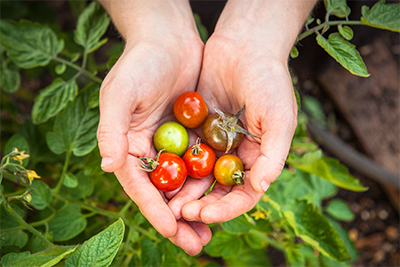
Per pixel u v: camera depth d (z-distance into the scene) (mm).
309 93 828
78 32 484
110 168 386
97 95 467
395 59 796
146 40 441
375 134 774
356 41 774
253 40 455
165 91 448
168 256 480
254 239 510
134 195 403
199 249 394
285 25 465
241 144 454
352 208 766
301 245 489
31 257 366
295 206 464
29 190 389
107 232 356
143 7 475
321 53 755
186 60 469
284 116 406
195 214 394
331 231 445
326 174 489
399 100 778
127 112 400
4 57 536
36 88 776
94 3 494
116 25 496
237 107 467
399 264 721
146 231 462
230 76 460
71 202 458
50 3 822
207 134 442
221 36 472
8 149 442
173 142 431
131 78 408
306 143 537
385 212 763
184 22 490
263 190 396
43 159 526
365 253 734
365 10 433
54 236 443
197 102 446
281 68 427
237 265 545
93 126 468
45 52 481
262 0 479
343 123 815
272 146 401
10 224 426
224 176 417
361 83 795
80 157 529
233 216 396
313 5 487
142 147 437
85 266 352
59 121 463
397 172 753
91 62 625
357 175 786
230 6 492
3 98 593
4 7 657
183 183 436
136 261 458
